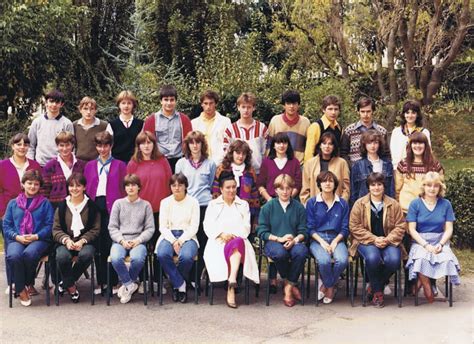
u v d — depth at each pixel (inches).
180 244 259.1
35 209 260.5
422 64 433.1
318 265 256.4
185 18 540.4
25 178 260.4
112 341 212.4
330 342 212.4
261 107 407.8
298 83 454.6
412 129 283.4
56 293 255.6
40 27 492.7
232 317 240.1
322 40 461.7
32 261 250.8
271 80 455.5
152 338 215.6
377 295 254.8
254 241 333.4
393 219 261.6
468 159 551.8
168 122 292.0
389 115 415.5
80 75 543.8
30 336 217.2
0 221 272.5
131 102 293.1
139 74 499.5
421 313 245.9
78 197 262.1
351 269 259.1
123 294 258.2
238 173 277.9
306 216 267.1
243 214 268.1
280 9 545.0
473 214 335.3
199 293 273.4
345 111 392.8
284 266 256.7
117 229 262.8
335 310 250.5
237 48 480.4
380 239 257.0
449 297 256.5
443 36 432.1
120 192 274.4
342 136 292.4
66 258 251.1
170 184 266.2
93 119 291.3
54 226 259.9
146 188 275.0
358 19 438.9
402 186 275.7
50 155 287.0
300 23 458.6
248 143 291.1
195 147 276.1
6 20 472.1
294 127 295.6
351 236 270.7
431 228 261.7
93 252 256.2
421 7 430.3
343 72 459.5
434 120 608.4
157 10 540.4
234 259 253.3
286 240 257.8
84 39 541.6
